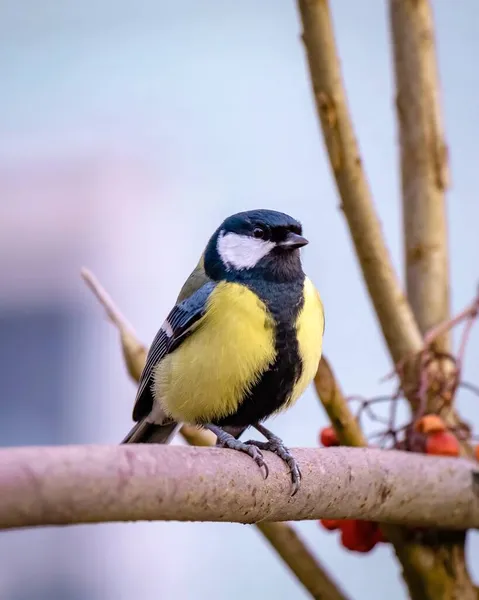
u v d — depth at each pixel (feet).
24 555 11.60
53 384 11.73
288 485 10.38
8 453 10.14
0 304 11.93
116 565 11.58
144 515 10.23
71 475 10.16
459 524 10.50
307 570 10.50
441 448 10.51
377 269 10.54
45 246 11.85
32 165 12.08
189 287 10.69
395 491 10.46
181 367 10.64
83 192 11.84
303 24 10.48
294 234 10.66
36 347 11.84
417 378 10.56
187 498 10.27
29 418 11.79
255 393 10.64
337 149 10.50
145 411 10.75
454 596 10.51
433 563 10.52
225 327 10.62
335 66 10.48
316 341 10.66
